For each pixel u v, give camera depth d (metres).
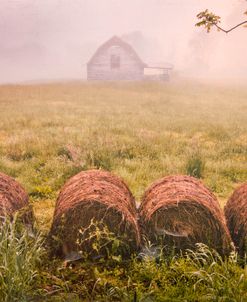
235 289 4.30
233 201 5.84
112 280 4.64
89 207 5.00
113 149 11.35
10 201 5.44
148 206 5.39
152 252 5.05
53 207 7.33
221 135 15.22
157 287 4.53
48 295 4.45
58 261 5.01
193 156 10.43
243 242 5.25
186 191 5.30
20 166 9.98
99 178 5.67
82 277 4.77
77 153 10.00
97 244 4.88
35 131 14.88
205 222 5.04
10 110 22.41
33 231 5.70
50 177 9.27
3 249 4.45
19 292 4.26
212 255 4.91
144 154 11.64
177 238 5.05
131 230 5.02
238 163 10.72
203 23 6.16
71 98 31.77
